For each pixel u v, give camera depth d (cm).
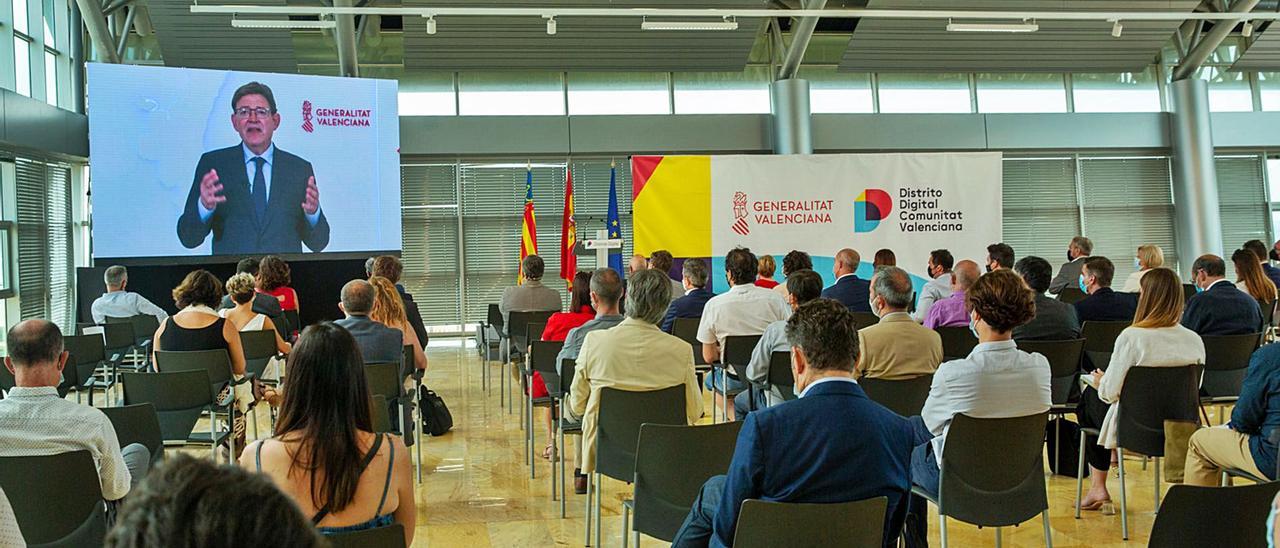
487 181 1437
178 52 1319
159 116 1106
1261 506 250
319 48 1416
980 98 1525
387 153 1233
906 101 1511
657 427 347
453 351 1301
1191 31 1527
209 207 1134
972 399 362
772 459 233
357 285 530
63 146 1138
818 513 228
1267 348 356
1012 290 367
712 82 1486
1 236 1065
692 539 273
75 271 1184
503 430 719
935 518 486
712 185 1165
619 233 1255
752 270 597
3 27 1077
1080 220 1526
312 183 1190
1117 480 546
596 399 420
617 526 481
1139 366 429
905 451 244
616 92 1468
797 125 1384
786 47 1487
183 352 525
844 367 244
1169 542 252
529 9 1044
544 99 1449
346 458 223
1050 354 499
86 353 666
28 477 296
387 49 1426
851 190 1191
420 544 457
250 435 708
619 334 430
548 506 518
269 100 1166
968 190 1207
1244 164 1543
